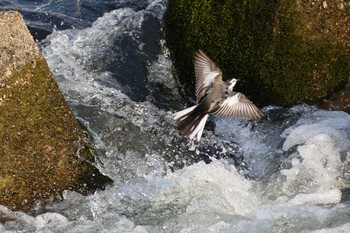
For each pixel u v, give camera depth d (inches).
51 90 458.0
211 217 447.2
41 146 451.5
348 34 542.9
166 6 596.1
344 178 480.4
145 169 492.1
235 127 542.0
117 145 497.4
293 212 447.2
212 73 400.8
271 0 537.0
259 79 546.3
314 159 491.8
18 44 449.4
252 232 431.8
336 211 444.8
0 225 429.4
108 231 435.2
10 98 443.2
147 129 519.2
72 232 432.8
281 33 537.0
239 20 545.6
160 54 608.4
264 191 478.3
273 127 532.7
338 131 510.3
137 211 456.1
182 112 392.2
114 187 471.8
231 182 482.0
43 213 445.4
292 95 546.9
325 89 548.1
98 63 601.3
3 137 439.2
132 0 716.7
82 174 466.3
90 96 548.1
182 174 485.7
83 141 472.4
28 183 446.3
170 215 451.2
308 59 540.7
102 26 655.1
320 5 536.4
